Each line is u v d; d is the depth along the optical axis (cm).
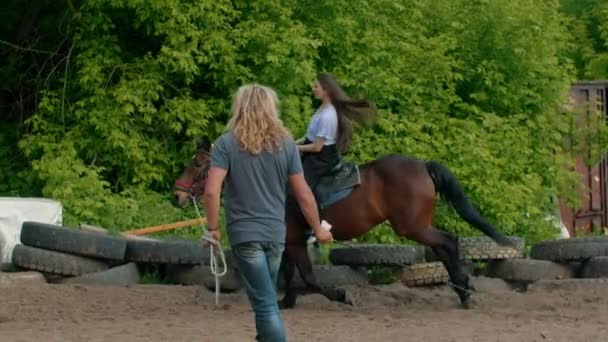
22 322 1110
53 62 1936
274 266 788
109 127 1739
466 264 1488
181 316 1159
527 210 1770
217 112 1781
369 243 1620
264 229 777
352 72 1811
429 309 1266
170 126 1745
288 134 800
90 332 1030
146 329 1050
